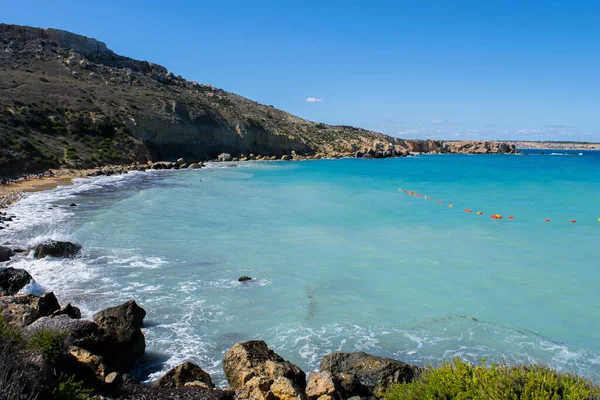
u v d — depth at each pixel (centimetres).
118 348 956
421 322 1195
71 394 702
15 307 1009
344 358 948
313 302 1325
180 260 1731
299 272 1603
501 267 1675
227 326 1166
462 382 660
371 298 1362
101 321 1006
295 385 792
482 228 2405
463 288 1449
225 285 1462
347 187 4409
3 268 1352
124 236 2095
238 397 813
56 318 955
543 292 1413
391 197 3672
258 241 2052
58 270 1573
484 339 1102
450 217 2741
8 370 651
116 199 3247
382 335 1122
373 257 1802
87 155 5653
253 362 891
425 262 1738
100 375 836
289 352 1035
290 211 2892
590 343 1081
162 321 1188
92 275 1532
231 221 2516
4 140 4619
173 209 2877
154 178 4947
